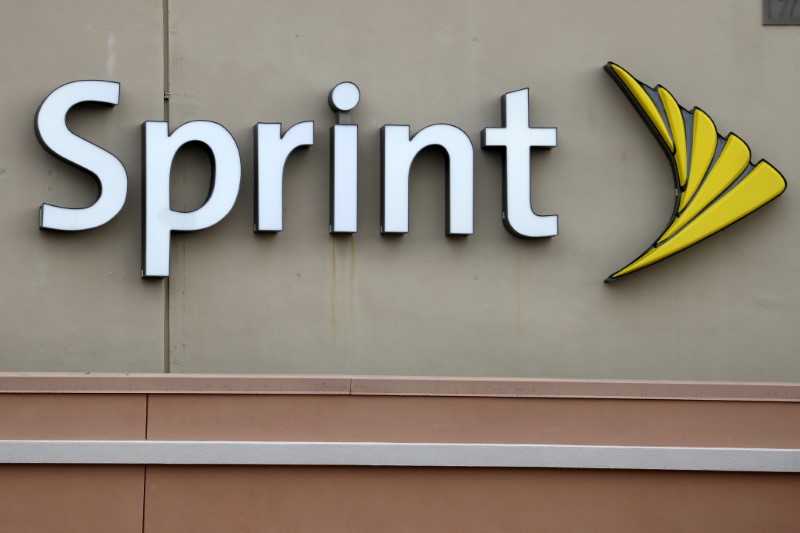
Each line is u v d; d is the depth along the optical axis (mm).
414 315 8508
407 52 8648
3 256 8055
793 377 8805
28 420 6953
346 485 7184
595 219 8750
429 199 8578
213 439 7086
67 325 8094
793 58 8945
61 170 8141
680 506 7336
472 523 7219
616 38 8859
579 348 8656
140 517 7031
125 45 8305
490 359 8570
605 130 8805
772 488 7383
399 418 7215
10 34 8172
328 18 8578
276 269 8383
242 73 8438
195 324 8258
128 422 7039
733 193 8609
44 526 6953
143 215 8047
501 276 8625
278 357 8344
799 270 8875
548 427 7293
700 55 8906
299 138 8273
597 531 7281
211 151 8117
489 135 8469
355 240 8484
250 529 7102
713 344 8766
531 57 8773
